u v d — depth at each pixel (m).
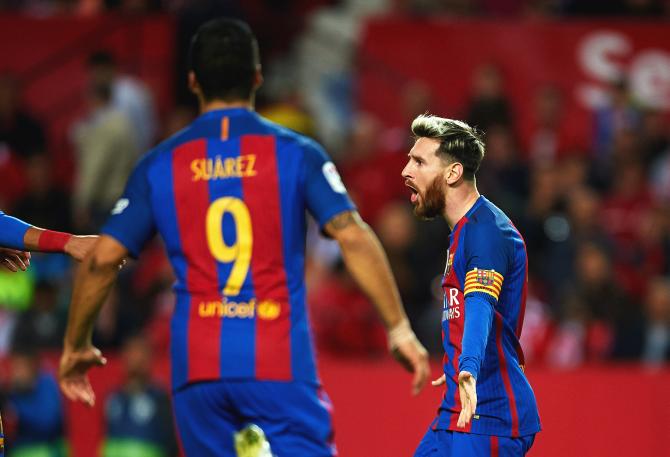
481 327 15.70
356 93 45.16
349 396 31.98
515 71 44.69
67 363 17.88
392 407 31.88
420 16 46.97
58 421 32.38
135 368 31.98
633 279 38.34
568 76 44.56
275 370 16.34
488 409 16.42
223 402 16.47
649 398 31.58
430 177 16.92
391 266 35.91
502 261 16.31
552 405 31.66
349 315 34.25
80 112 44.91
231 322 16.48
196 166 16.91
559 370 31.77
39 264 36.25
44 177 40.22
